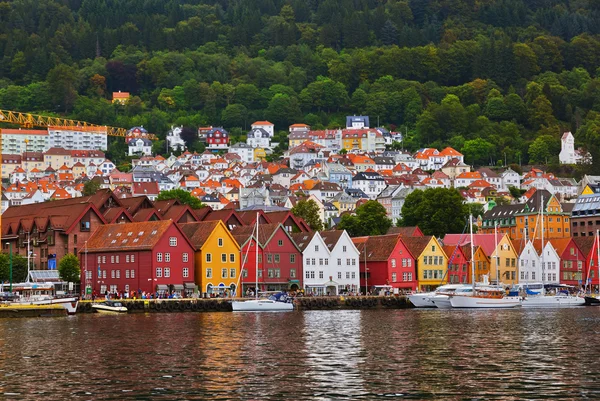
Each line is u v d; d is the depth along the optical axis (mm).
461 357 113125
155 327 157000
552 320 169375
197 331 148750
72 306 193375
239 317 182125
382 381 96312
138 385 95375
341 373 101438
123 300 198000
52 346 128375
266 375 100625
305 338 136250
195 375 101062
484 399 86750
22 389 93562
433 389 91562
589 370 101562
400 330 148875
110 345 128875
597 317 177000
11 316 188625
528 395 88125
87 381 97938
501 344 126562
